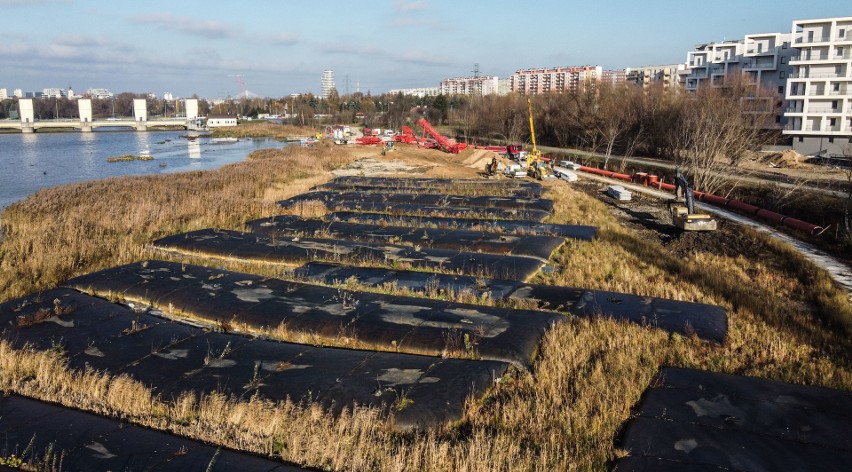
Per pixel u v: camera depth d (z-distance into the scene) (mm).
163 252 19422
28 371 10727
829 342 12328
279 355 11031
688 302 14383
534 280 16859
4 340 11695
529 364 10922
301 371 10328
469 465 7605
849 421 8852
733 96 50656
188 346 11516
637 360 10898
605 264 18250
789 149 54969
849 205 27297
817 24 57594
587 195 35250
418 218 25984
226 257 18953
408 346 11484
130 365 10711
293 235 22047
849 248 21688
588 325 12570
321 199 31312
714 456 7965
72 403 9609
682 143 47938
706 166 37875
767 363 11195
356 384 9781
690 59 92375
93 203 27328
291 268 17625
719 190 37250
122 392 9672
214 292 14609
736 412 9094
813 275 17953
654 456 7996
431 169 47781
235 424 8789
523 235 22156
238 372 10336
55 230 20859
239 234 21703
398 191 34406
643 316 13258
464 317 12797
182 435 8617
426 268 17359
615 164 53844
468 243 20453
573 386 9930
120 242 19750
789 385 9969
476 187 36031
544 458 7789
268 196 32281
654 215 29719
